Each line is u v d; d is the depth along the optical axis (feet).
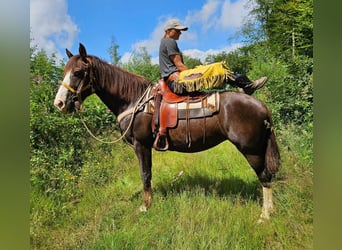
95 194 12.60
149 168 11.21
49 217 10.47
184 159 16.33
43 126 14.06
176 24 10.82
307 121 16.19
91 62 10.73
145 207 11.03
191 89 10.00
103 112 19.42
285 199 10.16
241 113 9.41
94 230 9.60
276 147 9.52
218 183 12.28
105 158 16.15
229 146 18.67
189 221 9.61
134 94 10.98
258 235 8.79
